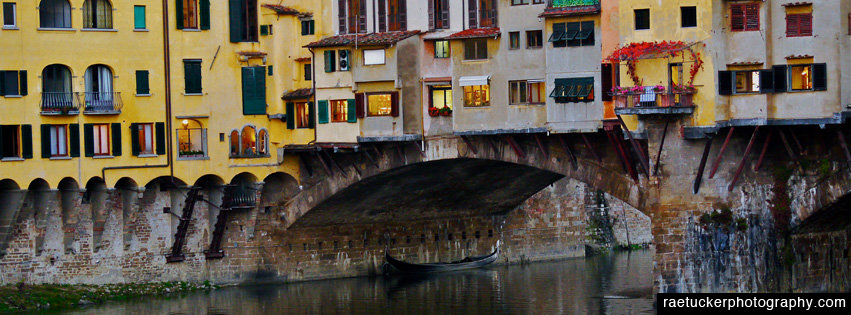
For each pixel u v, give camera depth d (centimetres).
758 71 6844
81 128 7769
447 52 7788
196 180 8056
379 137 7894
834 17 6700
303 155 8300
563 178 9638
